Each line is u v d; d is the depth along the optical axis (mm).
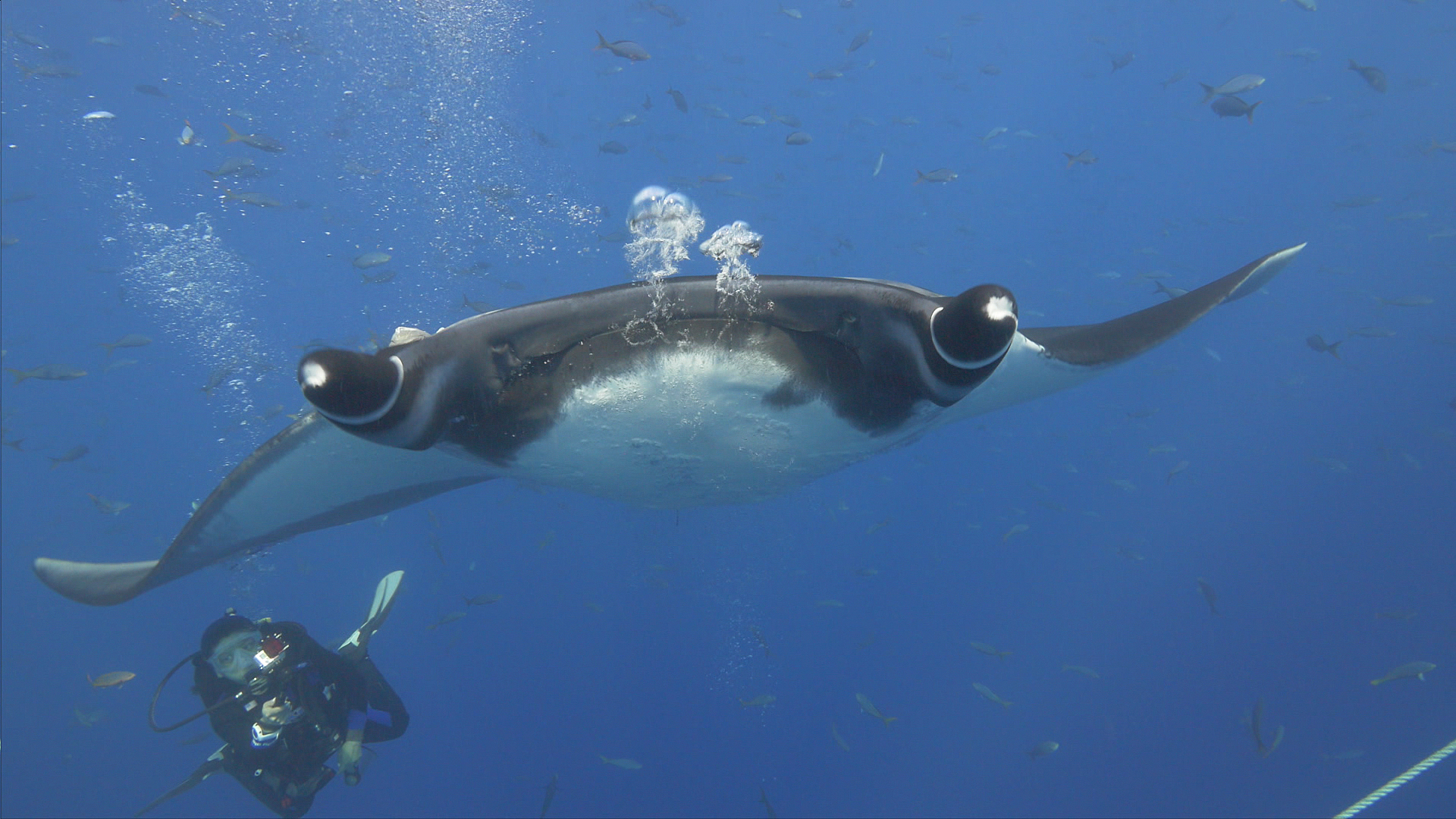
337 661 3975
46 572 3842
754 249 1940
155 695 3730
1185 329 3188
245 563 3686
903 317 1831
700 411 2137
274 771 3887
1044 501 9391
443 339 1802
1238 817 11375
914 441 3377
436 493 4062
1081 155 9227
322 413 1479
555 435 2178
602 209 11727
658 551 5281
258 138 7039
